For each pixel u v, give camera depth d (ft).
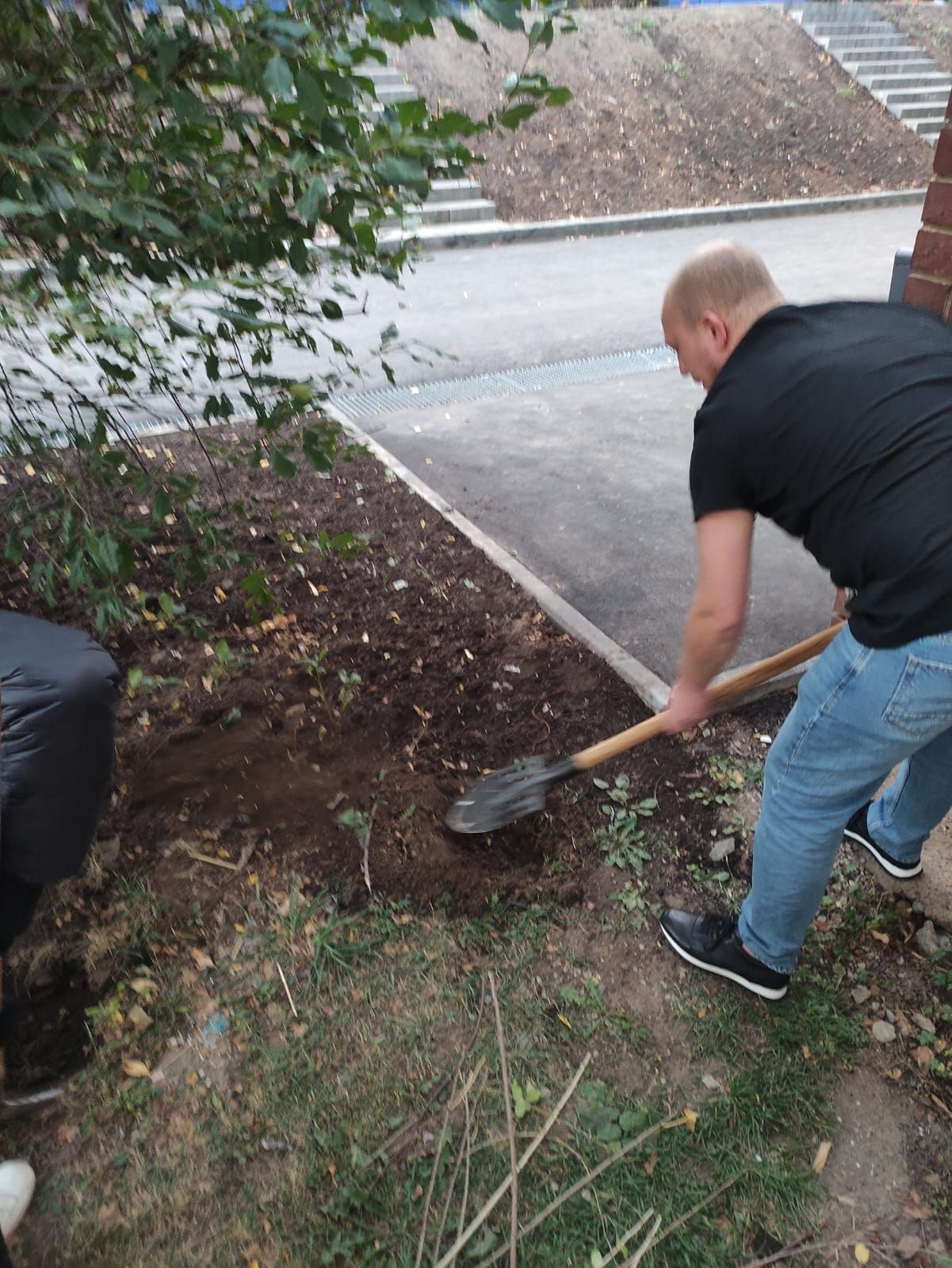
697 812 9.70
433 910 8.57
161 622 12.03
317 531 14.69
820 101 49.32
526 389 21.27
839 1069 7.35
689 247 34.81
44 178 5.42
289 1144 6.81
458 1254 6.23
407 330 25.00
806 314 5.95
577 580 13.92
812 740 6.43
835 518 5.67
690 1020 7.69
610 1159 6.70
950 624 5.58
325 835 9.21
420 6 5.37
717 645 6.23
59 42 6.27
